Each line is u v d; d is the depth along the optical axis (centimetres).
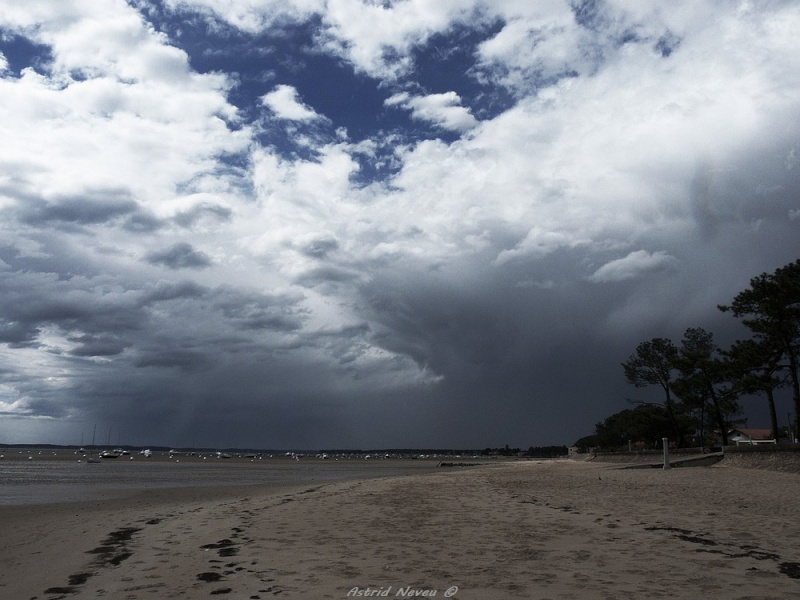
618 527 1531
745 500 2145
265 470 10000
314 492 3064
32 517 2255
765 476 3347
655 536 1377
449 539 1402
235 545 1366
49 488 4497
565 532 1470
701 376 6116
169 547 1381
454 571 1056
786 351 4294
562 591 902
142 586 1001
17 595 979
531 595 884
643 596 862
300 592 929
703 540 1315
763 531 1432
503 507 2075
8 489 4372
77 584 1041
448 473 5925
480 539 1394
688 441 8181
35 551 1433
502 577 1002
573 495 2483
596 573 1016
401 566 1104
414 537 1440
